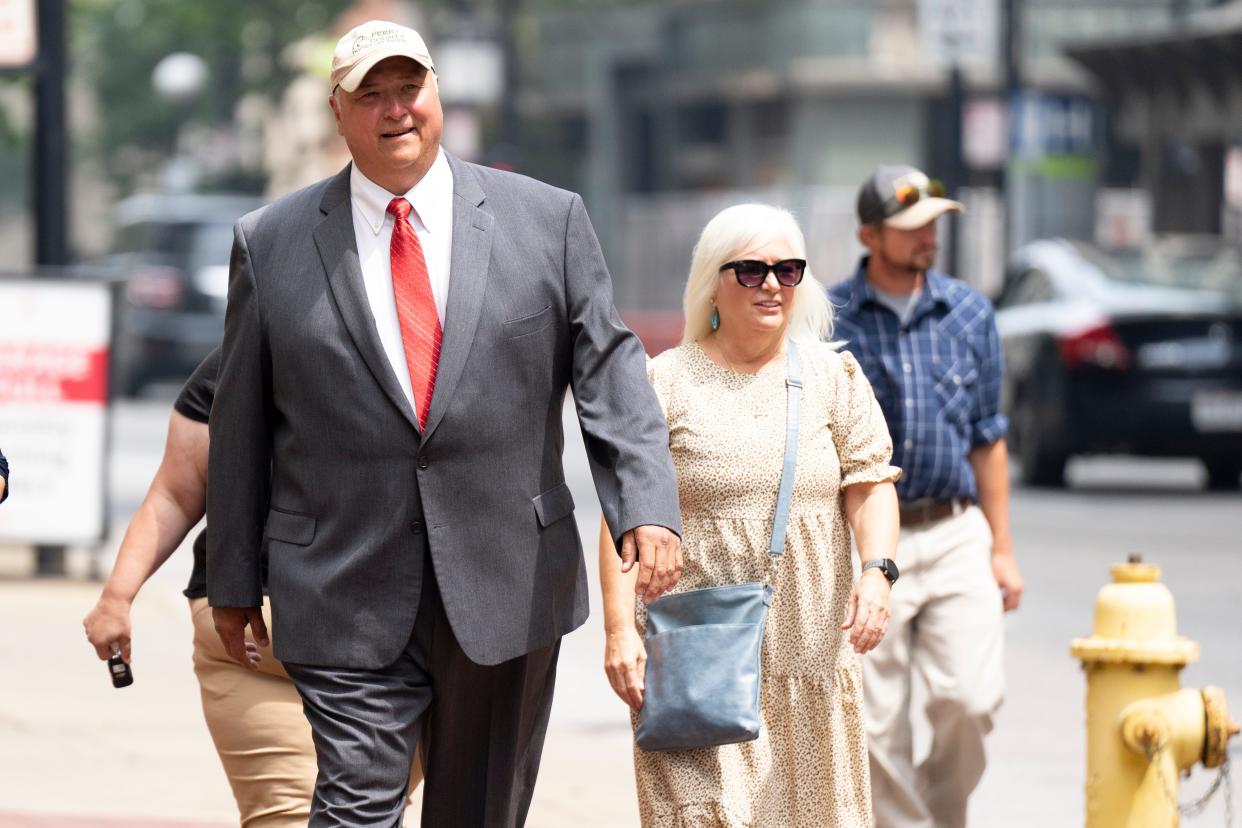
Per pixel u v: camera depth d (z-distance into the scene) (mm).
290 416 14086
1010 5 74125
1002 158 72875
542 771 23188
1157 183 76250
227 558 14352
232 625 14602
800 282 15758
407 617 13898
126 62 135250
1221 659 30016
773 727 15125
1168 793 16766
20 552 40594
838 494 15383
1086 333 50688
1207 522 46156
